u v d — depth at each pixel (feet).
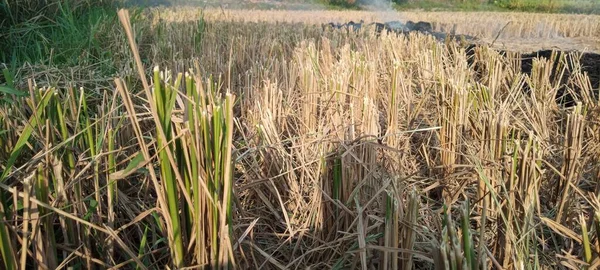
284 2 113.91
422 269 6.79
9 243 4.69
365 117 8.42
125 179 7.71
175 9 47.39
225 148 5.05
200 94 5.21
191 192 5.17
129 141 7.94
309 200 7.85
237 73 16.42
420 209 7.59
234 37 20.11
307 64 13.17
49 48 15.87
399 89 12.77
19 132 7.00
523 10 112.37
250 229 6.06
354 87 11.24
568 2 109.09
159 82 4.65
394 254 5.69
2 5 16.11
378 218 6.31
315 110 10.42
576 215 7.89
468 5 115.24
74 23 17.83
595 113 11.14
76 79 12.01
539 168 7.36
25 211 4.68
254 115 10.17
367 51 16.93
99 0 20.97
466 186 8.99
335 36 22.22
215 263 5.26
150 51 17.54
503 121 8.62
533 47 31.40
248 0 107.45
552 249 7.43
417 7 118.11
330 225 7.43
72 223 5.76
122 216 6.82
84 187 6.61
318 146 8.20
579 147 8.51
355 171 7.45
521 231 6.63
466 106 9.86
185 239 5.37
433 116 12.46
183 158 5.05
